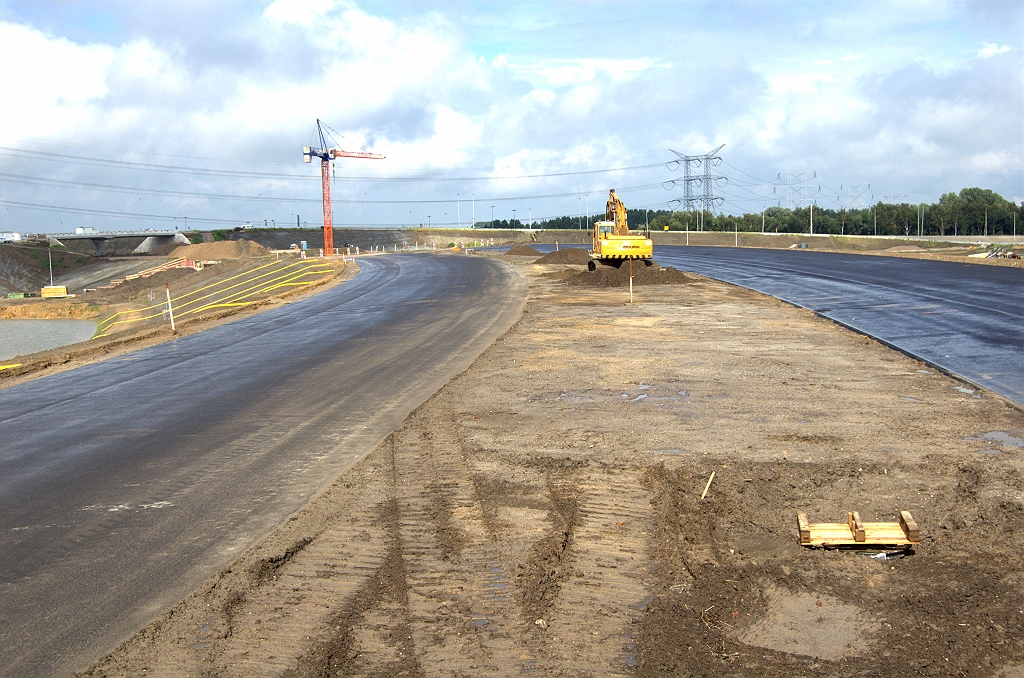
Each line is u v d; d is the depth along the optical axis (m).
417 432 10.67
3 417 13.20
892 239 115.06
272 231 164.38
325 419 11.78
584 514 7.55
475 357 16.83
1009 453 8.99
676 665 5.06
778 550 6.77
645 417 11.04
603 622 5.58
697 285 34.41
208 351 19.94
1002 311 21.12
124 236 140.00
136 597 6.17
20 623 5.80
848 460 8.84
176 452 10.32
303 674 5.02
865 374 13.80
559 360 15.94
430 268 55.62
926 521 7.24
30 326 55.56
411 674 4.98
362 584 6.22
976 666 5.02
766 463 8.80
